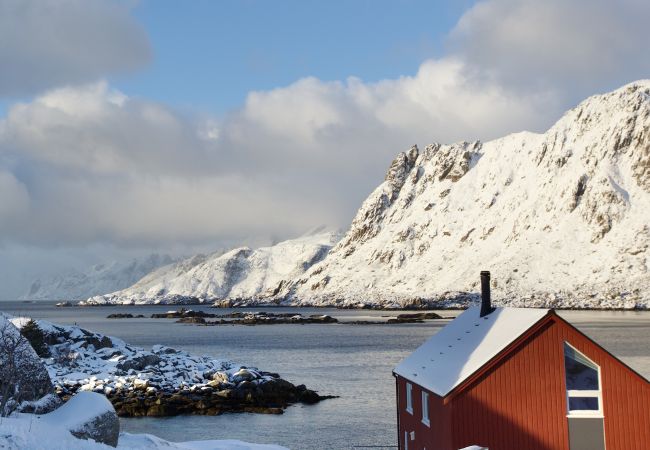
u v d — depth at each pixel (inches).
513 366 1040.2
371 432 1919.3
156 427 1969.7
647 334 5147.6
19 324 2810.0
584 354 1040.2
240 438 1833.2
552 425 1032.8
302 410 2246.6
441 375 1123.3
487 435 1029.8
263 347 4867.1
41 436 807.1
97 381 2365.9
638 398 1035.9
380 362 3715.6
